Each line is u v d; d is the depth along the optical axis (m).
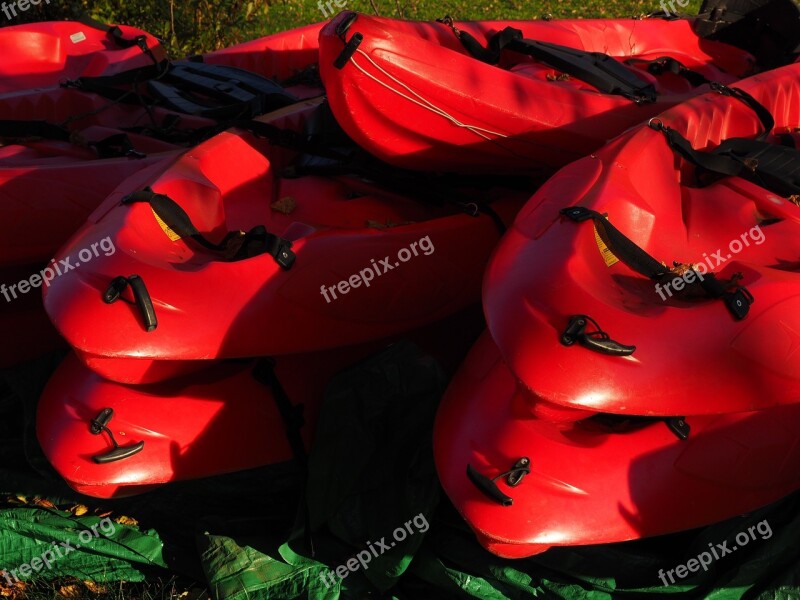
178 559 3.29
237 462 3.24
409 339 3.67
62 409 3.14
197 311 2.96
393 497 3.14
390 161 3.89
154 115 4.91
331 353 3.53
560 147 3.92
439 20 4.77
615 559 2.98
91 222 3.28
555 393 2.47
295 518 3.25
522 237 2.99
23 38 5.33
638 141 3.47
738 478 2.90
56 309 2.87
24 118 4.73
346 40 3.41
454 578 3.02
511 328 2.60
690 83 5.14
